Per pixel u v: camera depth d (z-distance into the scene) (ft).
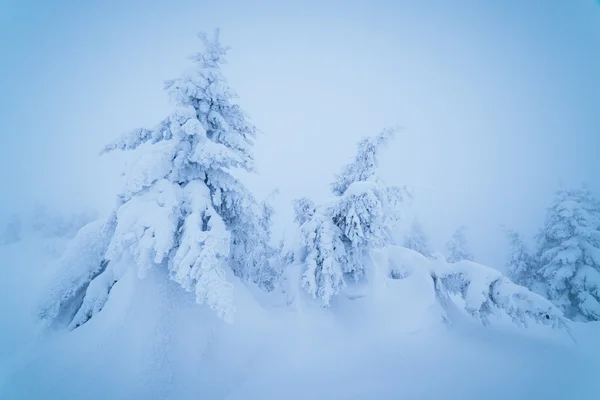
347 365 29.81
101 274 31.50
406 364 30.12
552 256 69.15
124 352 26.08
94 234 32.48
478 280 35.88
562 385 27.48
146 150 30.35
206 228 30.19
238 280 36.42
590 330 38.47
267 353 30.71
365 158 40.68
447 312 39.14
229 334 30.96
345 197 37.86
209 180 34.35
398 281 41.91
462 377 28.25
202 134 29.99
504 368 29.60
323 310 37.88
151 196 28.09
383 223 38.14
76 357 25.82
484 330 37.17
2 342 38.91
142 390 24.63
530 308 32.32
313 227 37.88
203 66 33.55
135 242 26.27
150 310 28.53
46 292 29.63
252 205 34.94
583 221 66.39
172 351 27.37
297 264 40.96
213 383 26.61
